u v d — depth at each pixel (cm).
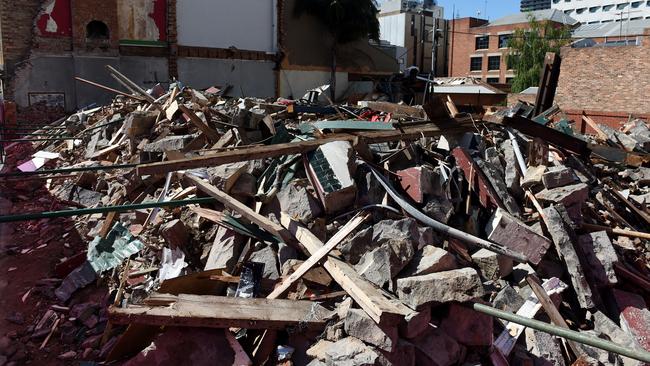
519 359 587
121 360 600
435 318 586
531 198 781
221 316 552
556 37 4491
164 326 573
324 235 715
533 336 609
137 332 576
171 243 765
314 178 765
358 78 3662
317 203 748
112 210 639
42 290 782
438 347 552
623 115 2670
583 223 775
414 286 569
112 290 750
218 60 2838
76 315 714
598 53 2759
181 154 892
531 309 631
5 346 656
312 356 550
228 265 711
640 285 708
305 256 694
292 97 3250
